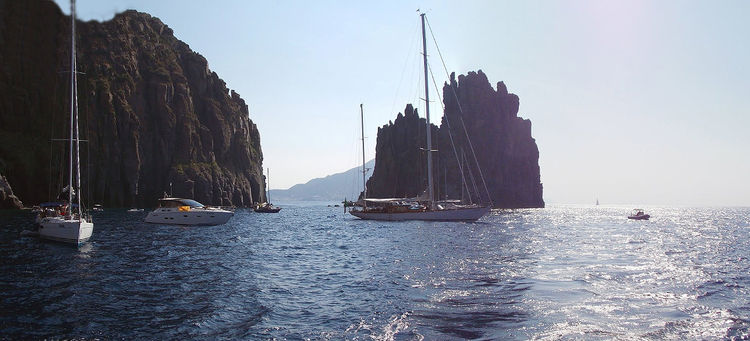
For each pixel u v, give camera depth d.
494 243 41.28
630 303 17.41
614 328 14.23
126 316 16.27
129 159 157.62
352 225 72.38
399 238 47.09
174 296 19.52
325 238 49.06
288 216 114.88
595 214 157.12
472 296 18.70
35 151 138.88
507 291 19.62
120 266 27.86
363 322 15.21
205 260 31.09
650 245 42.22
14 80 144.75
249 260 31.25
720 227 80.31
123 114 160.25
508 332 13.84
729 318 15.34
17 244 38.75
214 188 179.00
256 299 18.92
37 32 149.12
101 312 16.80
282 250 37.59
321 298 19.02
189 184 166.38
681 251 36.94
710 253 35.59
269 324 15.20
